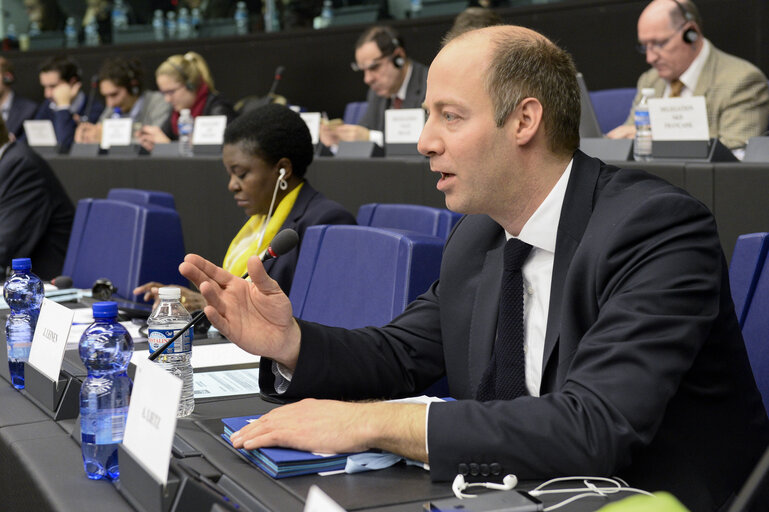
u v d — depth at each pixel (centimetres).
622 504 57
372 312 171
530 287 128
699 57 345
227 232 409
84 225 301
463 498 93
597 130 321
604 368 105
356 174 350
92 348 113
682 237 113
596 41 498
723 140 337
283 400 134
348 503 94
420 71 452
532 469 101
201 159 418
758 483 81
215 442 114
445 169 124
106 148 515
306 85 646
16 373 151
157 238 275
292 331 132
